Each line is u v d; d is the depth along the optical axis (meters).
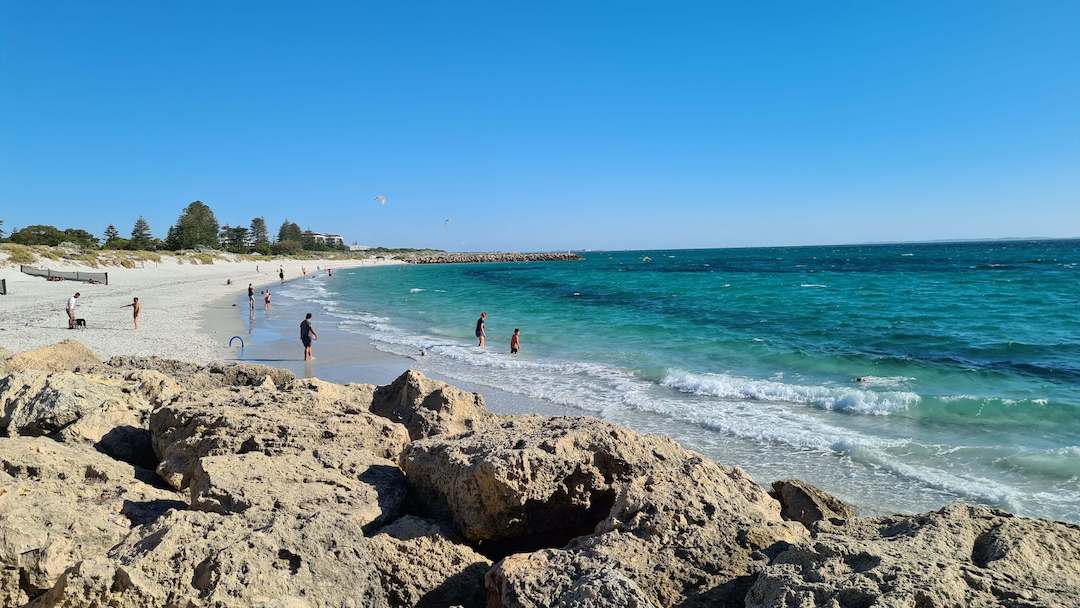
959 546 4.61
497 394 16.66
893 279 61.66
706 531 5.11
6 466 6.36
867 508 9.46
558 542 6.43
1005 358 21.02
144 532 4.64
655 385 17.52
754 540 5.07
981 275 63.62
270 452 6.98
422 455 6.82
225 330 28.08
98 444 8.15
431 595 5.32
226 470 6.12
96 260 66.19
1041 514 9.04
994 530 4.80
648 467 6.55
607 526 5.39
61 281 48.78
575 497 6.30
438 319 35.16
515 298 49.59
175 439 7.75
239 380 12.27
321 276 90.56
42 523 5.12
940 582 3.92
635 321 32.75
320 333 28.69
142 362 12.62
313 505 5.90
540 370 19.86
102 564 4.03
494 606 4.71
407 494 6.80
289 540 4.63
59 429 8.38
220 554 4.28
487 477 5.91
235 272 86.06
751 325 30.39
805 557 4.46
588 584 4.24
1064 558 4.48
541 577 4.54
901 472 10.74
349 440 7.75
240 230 144.50
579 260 187.88
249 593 4.11
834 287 53.16
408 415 9.57
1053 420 13.52
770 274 77.44
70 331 24.41
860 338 25.69
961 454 11.52
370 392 10.42
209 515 4.85
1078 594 3.96
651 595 4.51
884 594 3.82
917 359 20.83
